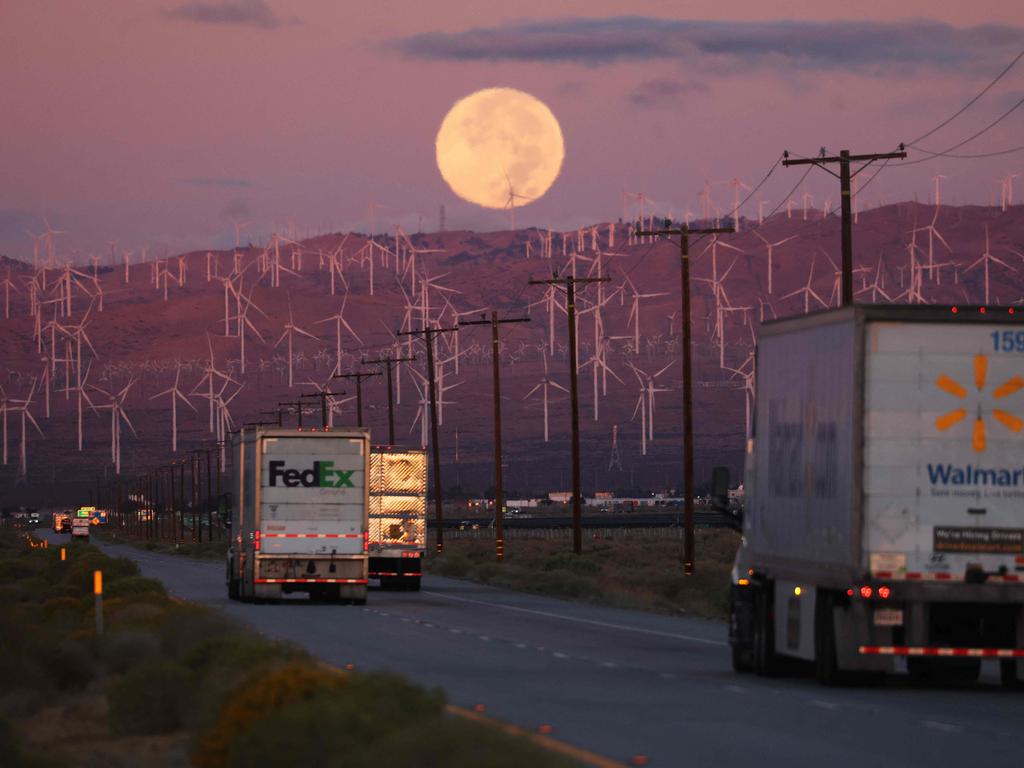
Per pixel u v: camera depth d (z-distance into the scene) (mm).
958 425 89875
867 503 89250
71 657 100000
